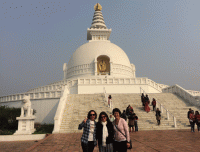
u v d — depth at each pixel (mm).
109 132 5387
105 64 47062
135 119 15453
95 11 65500
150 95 26062
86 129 5719
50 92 27609
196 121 14406
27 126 17047
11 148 11156
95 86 33812
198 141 10305
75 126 16594
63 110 19641
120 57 47094
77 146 9820
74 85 34531
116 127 5590
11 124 20109
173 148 8625
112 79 34688
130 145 5410
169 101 23906
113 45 49781
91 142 5594
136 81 35156
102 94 25562
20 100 29688
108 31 54250
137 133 14125
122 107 21047
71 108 20312
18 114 21156
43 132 18000
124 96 25203
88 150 5527
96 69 43625
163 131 14969
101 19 62875
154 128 16312
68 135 14031
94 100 23125
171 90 29406
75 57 48031
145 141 10594
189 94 23719
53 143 10695
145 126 16703
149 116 18766
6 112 20984
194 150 8172
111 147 5270
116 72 44594
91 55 45781
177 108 21016
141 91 34562
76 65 46312
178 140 10727
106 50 46562
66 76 49750
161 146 9117
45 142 11031
